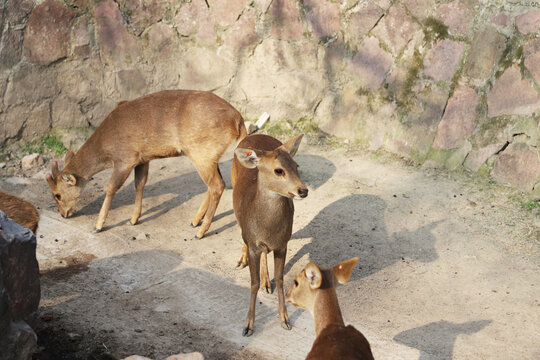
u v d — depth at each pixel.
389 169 7.77
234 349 4.59
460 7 7.41
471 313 5.05
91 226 6.67
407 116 7.92
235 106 9.07
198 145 6.30
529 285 5.41
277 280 4.91
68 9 8.07
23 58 7.91
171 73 8.95
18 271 3.96
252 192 4.84
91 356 4.38
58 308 5.02
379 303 5.23
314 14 8.52
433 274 5.67
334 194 7.23
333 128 8.70
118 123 6.41
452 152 7.55
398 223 6.56
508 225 6.36
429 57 7.69
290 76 8.84
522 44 6.89
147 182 7.78
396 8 7.90
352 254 6.04
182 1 8.68
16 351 3.83
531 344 4.61
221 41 8.88
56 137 8.37
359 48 8.31
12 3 7.66
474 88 7.34
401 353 4.52
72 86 8.34
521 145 6.93
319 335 3.42
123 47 8.55
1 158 7.94
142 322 4.89
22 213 4.83
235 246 6.31
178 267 5.86
